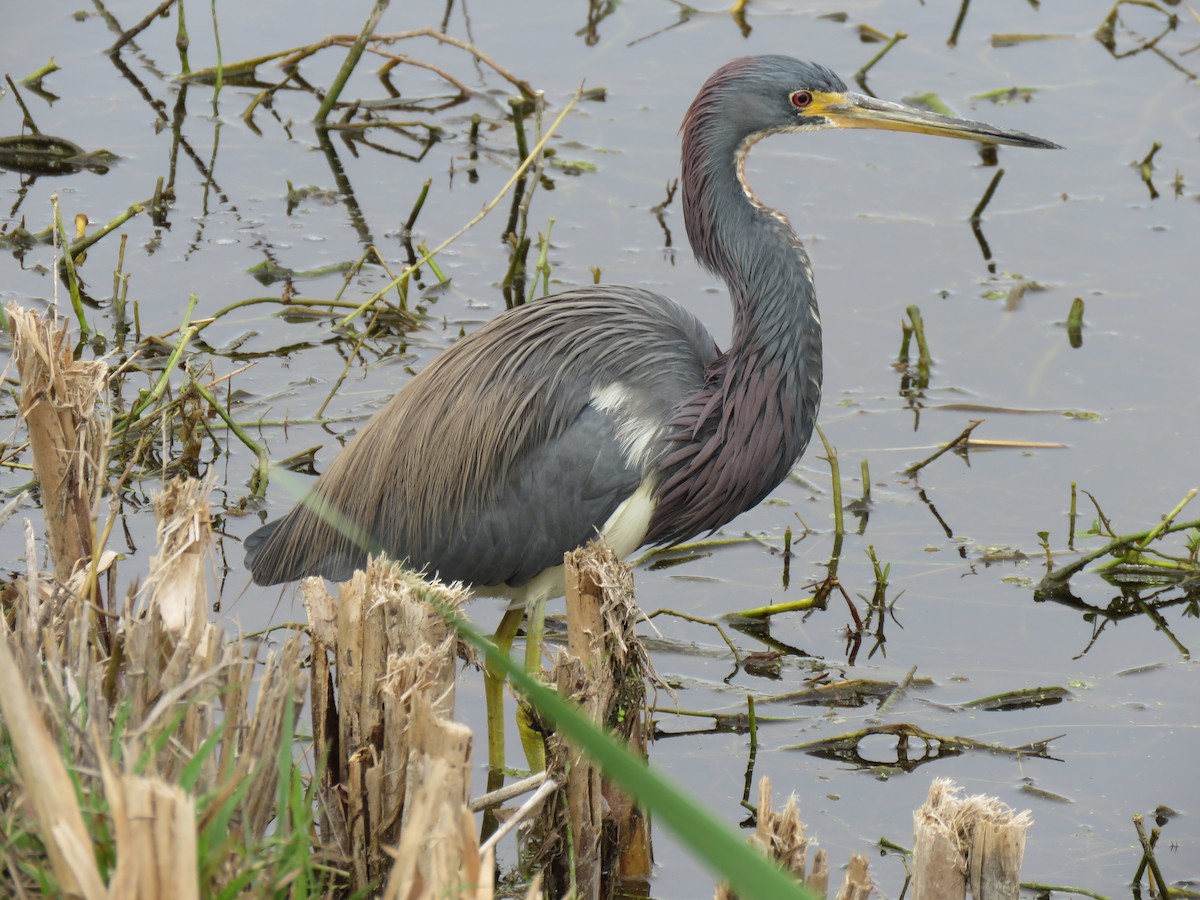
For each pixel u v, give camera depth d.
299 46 20.00
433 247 16.38
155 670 6.63
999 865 6.54
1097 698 10.61
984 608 11.68
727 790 9.59
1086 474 13.25
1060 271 16.12
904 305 15.56
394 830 6.80
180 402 12.52
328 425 13.54
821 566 12.20
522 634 11.95
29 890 5.76
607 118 18.84
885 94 19.02
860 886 6.58
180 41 19.50
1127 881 8.78
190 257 15.90
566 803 7.42
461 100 19.41
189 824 4.71
